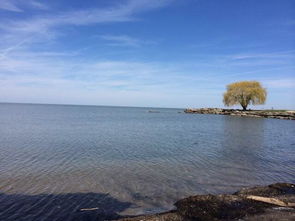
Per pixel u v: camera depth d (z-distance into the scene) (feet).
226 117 258.98
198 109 389.60
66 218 25.63
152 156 58.29
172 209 28.07
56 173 41.96
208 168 47.24
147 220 24.16
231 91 283.18
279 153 64.34
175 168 46.93
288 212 25.36
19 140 80.53
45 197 30.99
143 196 32.17
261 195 30.83
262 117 252.42
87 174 41.86
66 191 33.32
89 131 113.09
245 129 129.90
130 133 108.27
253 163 51.98
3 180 37.27
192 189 35.12
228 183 38.06
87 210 27.58
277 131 120.98
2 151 60.70
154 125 155.43
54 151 62.18
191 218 24.57
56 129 118.73
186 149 68.39
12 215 25.99
